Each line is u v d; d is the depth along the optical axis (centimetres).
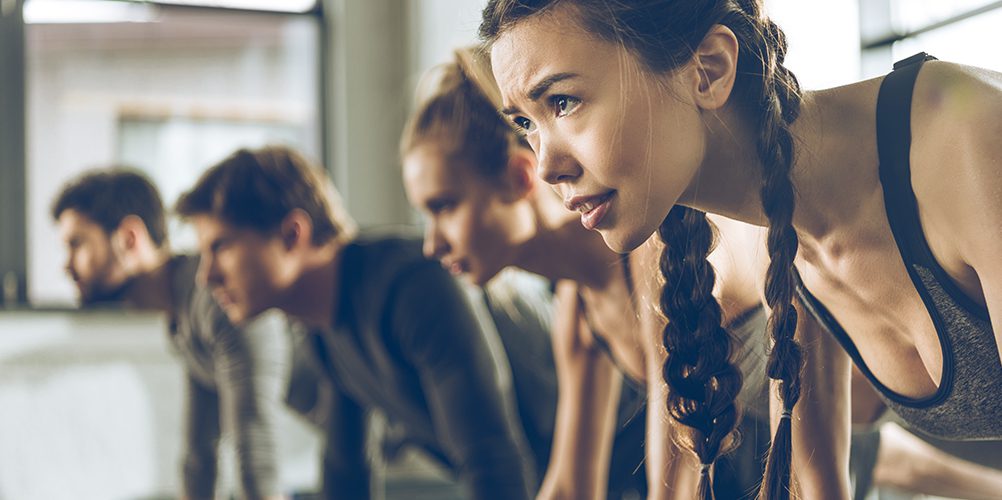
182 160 441
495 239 134
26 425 389
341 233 167
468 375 147
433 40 416
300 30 462
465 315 150
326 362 175
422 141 136
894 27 215
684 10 71
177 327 221
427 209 137
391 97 466
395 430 202
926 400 88
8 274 414
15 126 422
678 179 72
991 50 198
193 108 445
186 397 223
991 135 70
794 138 78
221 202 162
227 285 167
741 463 139
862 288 85
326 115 463
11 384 390
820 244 84
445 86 136
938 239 76
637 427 184
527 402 197
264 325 196
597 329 134
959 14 204
